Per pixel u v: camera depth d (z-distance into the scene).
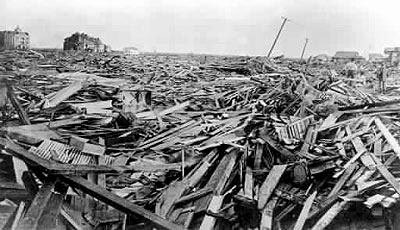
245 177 5.77
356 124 7.80
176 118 9.01
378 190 5.45
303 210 5.06
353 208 5.24
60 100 9.12
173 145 7.09
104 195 4.18
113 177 5.81
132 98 9.95
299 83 12.41
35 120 7.62
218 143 6.73
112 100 9.66
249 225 5.04
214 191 5.41
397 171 6.09
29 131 6.65
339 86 12.50
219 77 15.59
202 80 14.73
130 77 13.13
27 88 9.69
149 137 7.63
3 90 7.98
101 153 6.25
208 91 12.39
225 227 4.98
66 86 10.27
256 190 5.54
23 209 4.39
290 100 10.62
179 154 6.60
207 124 8.37
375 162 6.04
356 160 6.20
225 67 17.92
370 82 12.98
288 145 6.97
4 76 10.16
